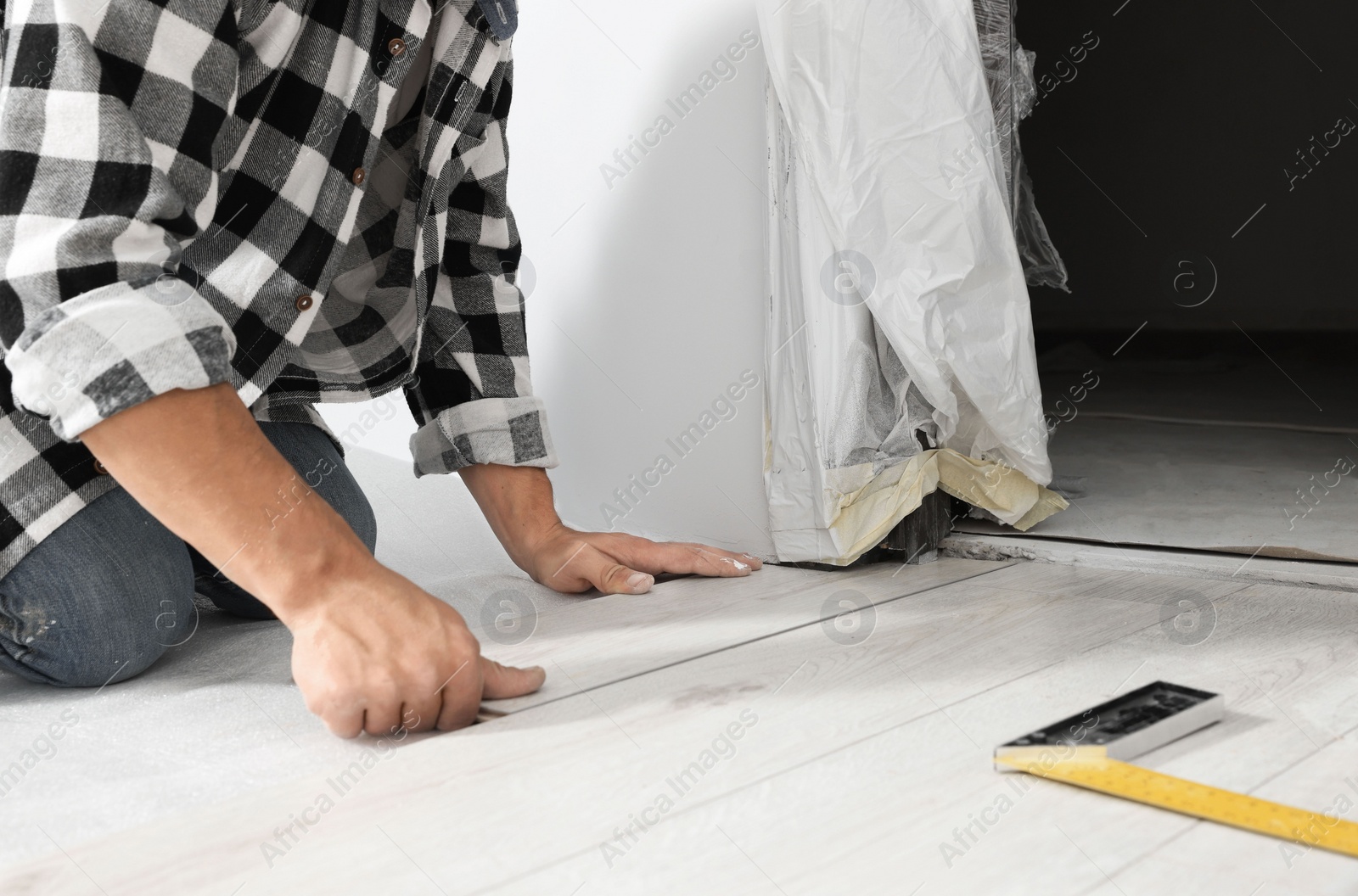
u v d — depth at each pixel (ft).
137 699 2.90
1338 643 2.84
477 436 3.98
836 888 1.66
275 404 3.59
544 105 5.16
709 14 4.34
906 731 2.34
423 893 1.71
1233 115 12.60
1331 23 11.78
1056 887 1.63
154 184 2.43
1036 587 3.69
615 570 3.88
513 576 4.26
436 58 3.29
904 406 4.08
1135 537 4.16
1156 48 12.90
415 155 3.66
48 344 2.23
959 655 2.89
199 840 1.94
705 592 3.84
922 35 3.82
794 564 4.27
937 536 4.30
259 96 2.87
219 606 3.84
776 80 3.90
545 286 5.35
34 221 2.36
